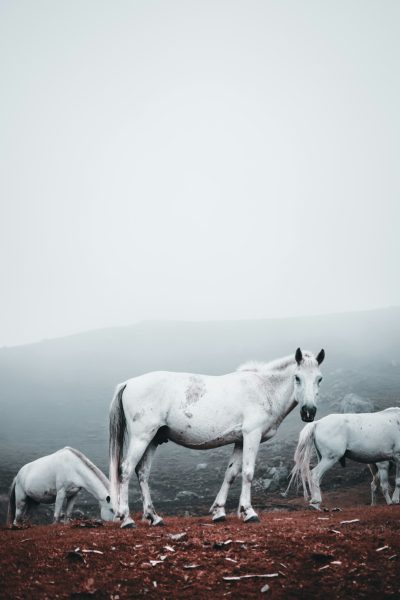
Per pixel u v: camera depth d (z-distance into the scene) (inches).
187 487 868.0
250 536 303.4
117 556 277.3
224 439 383.2
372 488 629.9
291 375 404.2
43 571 263.1
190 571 262.7
